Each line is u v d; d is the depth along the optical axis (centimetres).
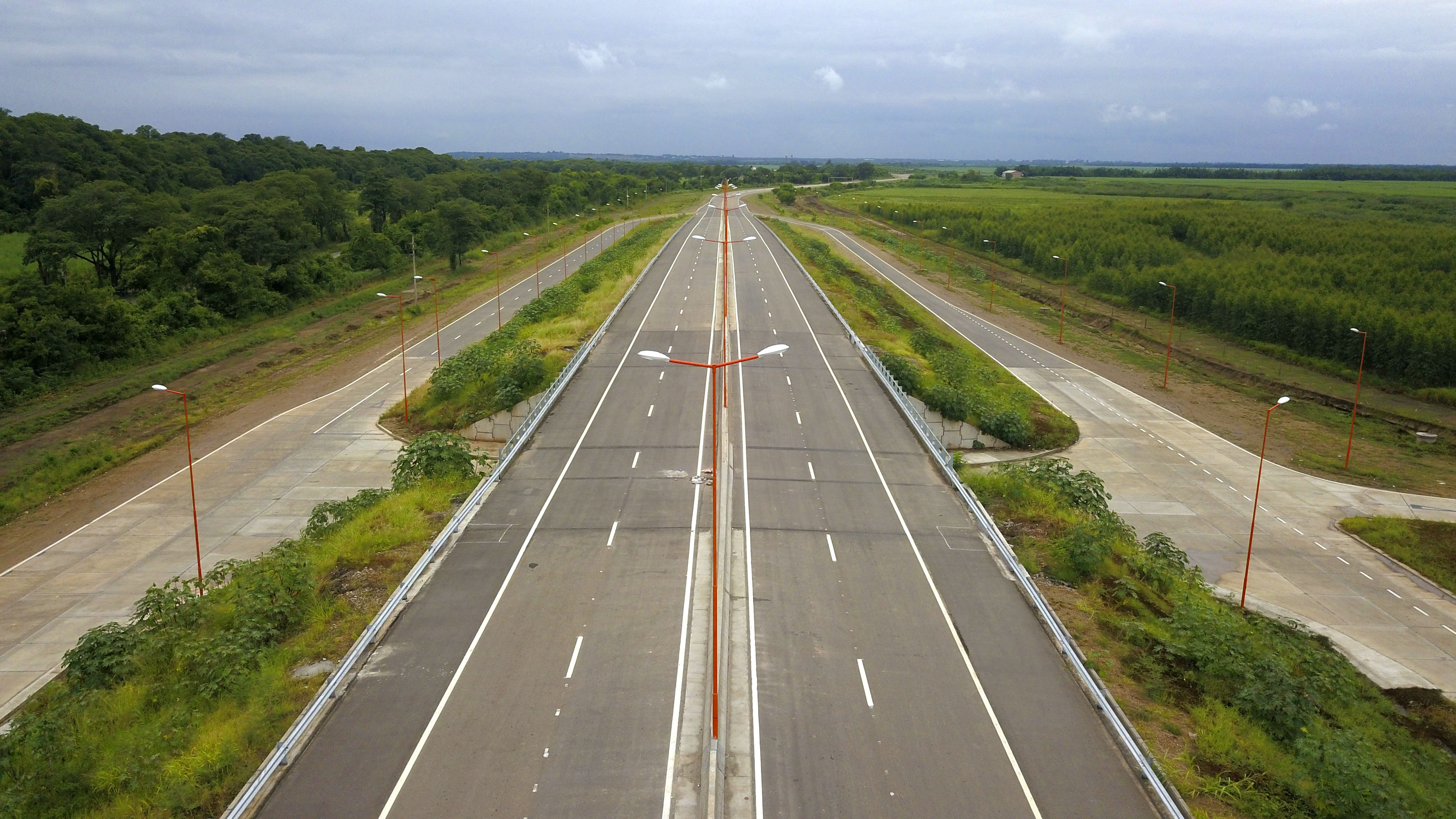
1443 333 8056
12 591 4322
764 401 5938
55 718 2625
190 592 3716
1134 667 2997
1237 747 2597
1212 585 4500
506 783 2372
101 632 3144
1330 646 3966
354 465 5909
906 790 2373
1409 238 13275
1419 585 4625
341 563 3656
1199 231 14975
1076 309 12012
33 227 11144
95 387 7931
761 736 2589
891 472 4772
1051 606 3353
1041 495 4438
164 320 9438
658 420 5506
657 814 2269
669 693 2784
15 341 7731
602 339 7494
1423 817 2689
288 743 2452
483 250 12219
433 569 3609
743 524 4069
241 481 5669
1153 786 2362
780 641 3103
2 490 5706
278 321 10500
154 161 16688
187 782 2325
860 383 6425
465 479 4616
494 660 2955
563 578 3534
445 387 6744
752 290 9831
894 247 16138
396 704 2714
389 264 13400
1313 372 8925
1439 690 3662
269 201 12812
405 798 2308
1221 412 7606
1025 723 2669
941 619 3272
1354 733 2728
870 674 2909
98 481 5822
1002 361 8962
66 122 15475
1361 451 6688
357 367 8462
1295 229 14475
